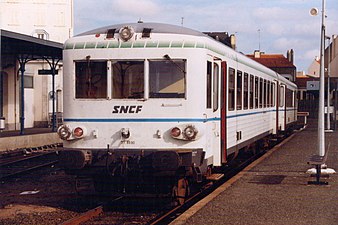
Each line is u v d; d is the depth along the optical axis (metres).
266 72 19.86
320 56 14.27
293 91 32.66
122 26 10.55
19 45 24.33
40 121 38.09
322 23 14.18
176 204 10.53
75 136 10.28
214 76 11.34
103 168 10.20
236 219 8.62
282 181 12.61
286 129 28.33
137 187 10.67
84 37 10.48
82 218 9.40
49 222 9.54
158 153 9.65
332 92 42.94
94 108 10.30
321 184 12.12
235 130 13.85
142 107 10.13
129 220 9.59
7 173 16.39
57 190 12.91
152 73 10.17
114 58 10.27
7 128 32.94
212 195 10.74
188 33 10.34
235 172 15.62
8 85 33.06
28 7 46.56
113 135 10.21
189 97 10.06
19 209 10.69
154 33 10.22
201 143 10.14
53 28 46.84
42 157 21.31
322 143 14.13
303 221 8.50
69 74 10.48
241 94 14.66
